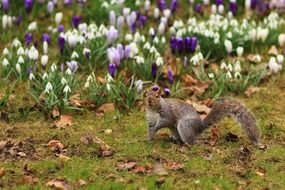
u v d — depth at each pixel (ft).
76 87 44.19
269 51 51.31
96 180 33.99
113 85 43.73
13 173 34.60
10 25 52.80
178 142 38.60
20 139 38.99
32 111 42.52
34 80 44.11
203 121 38.34
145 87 46.50
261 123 41.75
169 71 46.14
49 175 34.47
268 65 49.14
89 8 57.21
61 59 48.67
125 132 40.42
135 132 40.29
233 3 56.95
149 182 33.55
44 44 47.80
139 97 43.83
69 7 58.03
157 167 35.37
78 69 47.65
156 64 46.57
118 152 37.45
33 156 36.78
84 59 48.06
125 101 43.57
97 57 48.03
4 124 41.11
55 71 43.68
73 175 34.37
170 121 37.73
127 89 43.57
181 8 58.95
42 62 46.34
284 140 39.58
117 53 46.57
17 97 44.06
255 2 58.39
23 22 55.16
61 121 41.29
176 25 52.70
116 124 41.60
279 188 33.55
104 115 42.65
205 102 44.52
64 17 56.59
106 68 48.16
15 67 46.29
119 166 35.29
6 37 51.85
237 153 37.27
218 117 38.27
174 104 37.83
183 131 37.68
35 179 33.86
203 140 39.17
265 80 47.98
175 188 33.22
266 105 44.57
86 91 44.34
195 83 46.68
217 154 37.22
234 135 39.27
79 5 57.52
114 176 34.24
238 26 52.80
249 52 51.78
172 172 34.99
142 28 54.03
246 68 48.60
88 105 43.27
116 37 48.75
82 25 50.62
